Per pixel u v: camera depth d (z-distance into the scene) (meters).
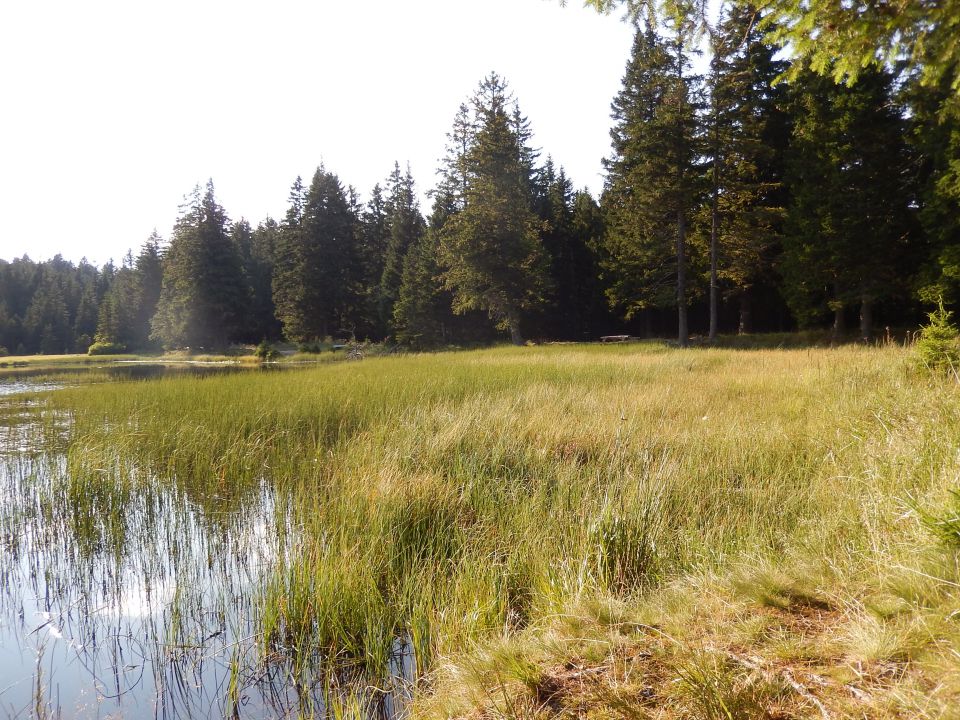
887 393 7.72
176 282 52.34
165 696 3.40
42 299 74.62
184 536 5.62
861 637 2.33
